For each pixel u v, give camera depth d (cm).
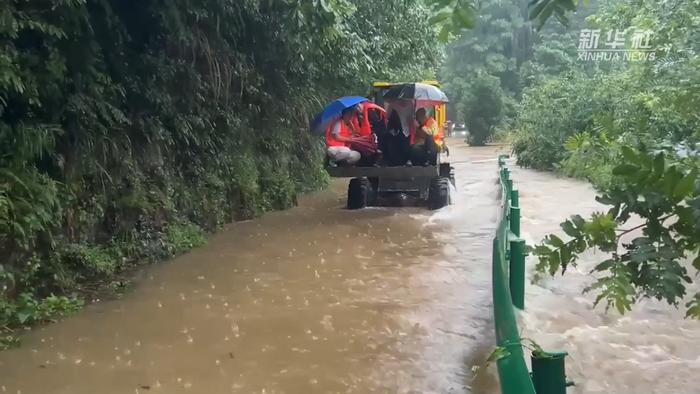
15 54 675
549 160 2097
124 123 922
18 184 670
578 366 490
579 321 593
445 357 539
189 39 1024
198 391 488
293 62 1391
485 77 3675
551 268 297
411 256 909
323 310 670
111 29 891
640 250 264
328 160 1359
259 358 548
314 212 1348
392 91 1381
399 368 518
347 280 786
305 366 528
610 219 275
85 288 759
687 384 457
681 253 263
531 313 611
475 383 486
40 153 699
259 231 1128
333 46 1392
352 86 1677
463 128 4519
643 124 454
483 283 759
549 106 2141
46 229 715
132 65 948
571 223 288
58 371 529
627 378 468
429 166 1330
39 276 711
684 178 249
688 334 557
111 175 880
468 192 1602
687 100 745
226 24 1122
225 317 657
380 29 1702
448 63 4447
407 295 716
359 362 533
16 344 585
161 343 589
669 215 262
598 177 748
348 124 1382
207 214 1116
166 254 923
